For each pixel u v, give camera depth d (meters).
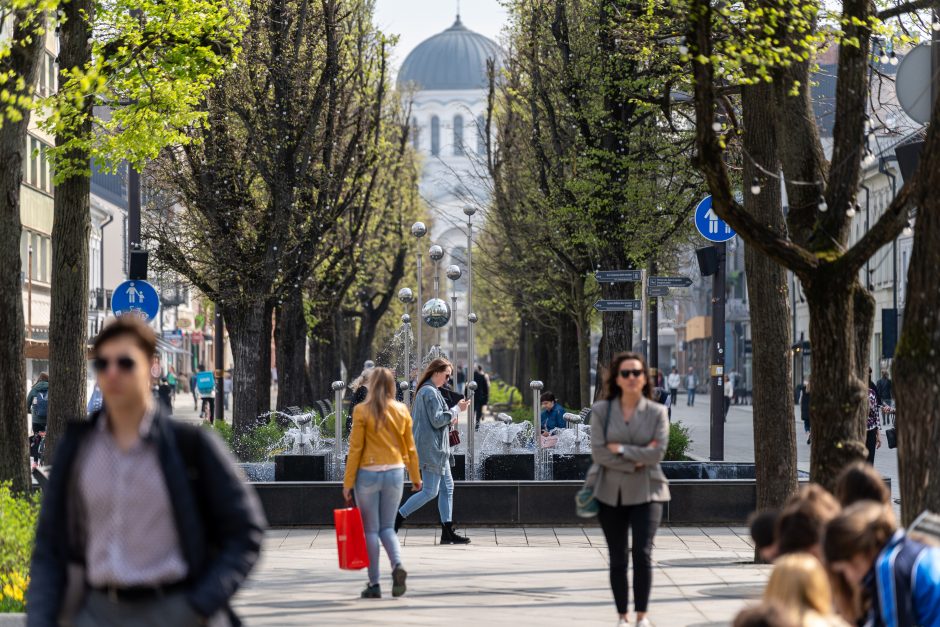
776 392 30.59
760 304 30.56
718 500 37.75
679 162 58.22
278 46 59.84
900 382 19.22
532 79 66.50
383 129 86.06
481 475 43.53
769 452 30.61
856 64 24.47
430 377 33.75
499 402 129.75
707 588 26.34
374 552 25.42
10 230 31.52
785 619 9.09
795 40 27.34
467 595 25.50
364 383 43.78
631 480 20.94
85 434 10.66
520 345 119.12
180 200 63.66
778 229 30.33
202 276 63.50
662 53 45.34
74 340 34.91
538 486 37.78
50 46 110.31
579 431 45.59
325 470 40.88
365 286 97.25
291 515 37.81
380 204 90.56
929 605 12.70
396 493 25.59
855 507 13.00
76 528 10.66
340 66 65.25
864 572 12.81
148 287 45.28
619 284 59.34
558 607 23.95
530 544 34.53
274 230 60.25
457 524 37.81
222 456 10.62
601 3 55.91
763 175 30.19
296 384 72.81
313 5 62.28
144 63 38.62
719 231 43.19
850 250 23.42
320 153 64.50
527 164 73.88
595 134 59.00
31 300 111.19
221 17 38.88
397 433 25.69
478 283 126.88
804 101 27.62
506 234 82.75
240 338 60.78
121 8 38.75
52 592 10.57
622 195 57.81
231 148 60.47
